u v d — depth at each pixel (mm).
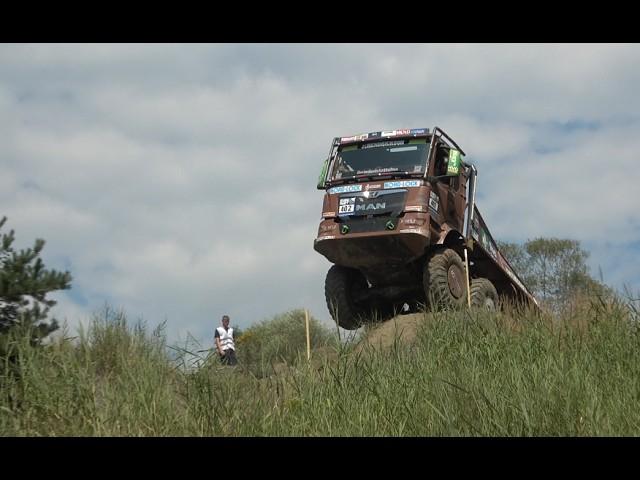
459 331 13367
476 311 14445
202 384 9695
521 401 9656
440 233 20125
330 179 20484
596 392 10102
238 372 10539
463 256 21297
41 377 9156
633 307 13633
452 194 20891
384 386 10562
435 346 12773
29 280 10312
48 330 10219
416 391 10523
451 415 9523
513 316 14281
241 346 11555
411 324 15164
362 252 20000
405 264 20250
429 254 20141
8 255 10562
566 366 11164
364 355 11906
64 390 9070
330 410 9891
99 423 8719
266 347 11812
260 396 9977
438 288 19547
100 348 10289
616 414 9602
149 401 9188
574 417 9445
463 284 20484
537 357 11812
